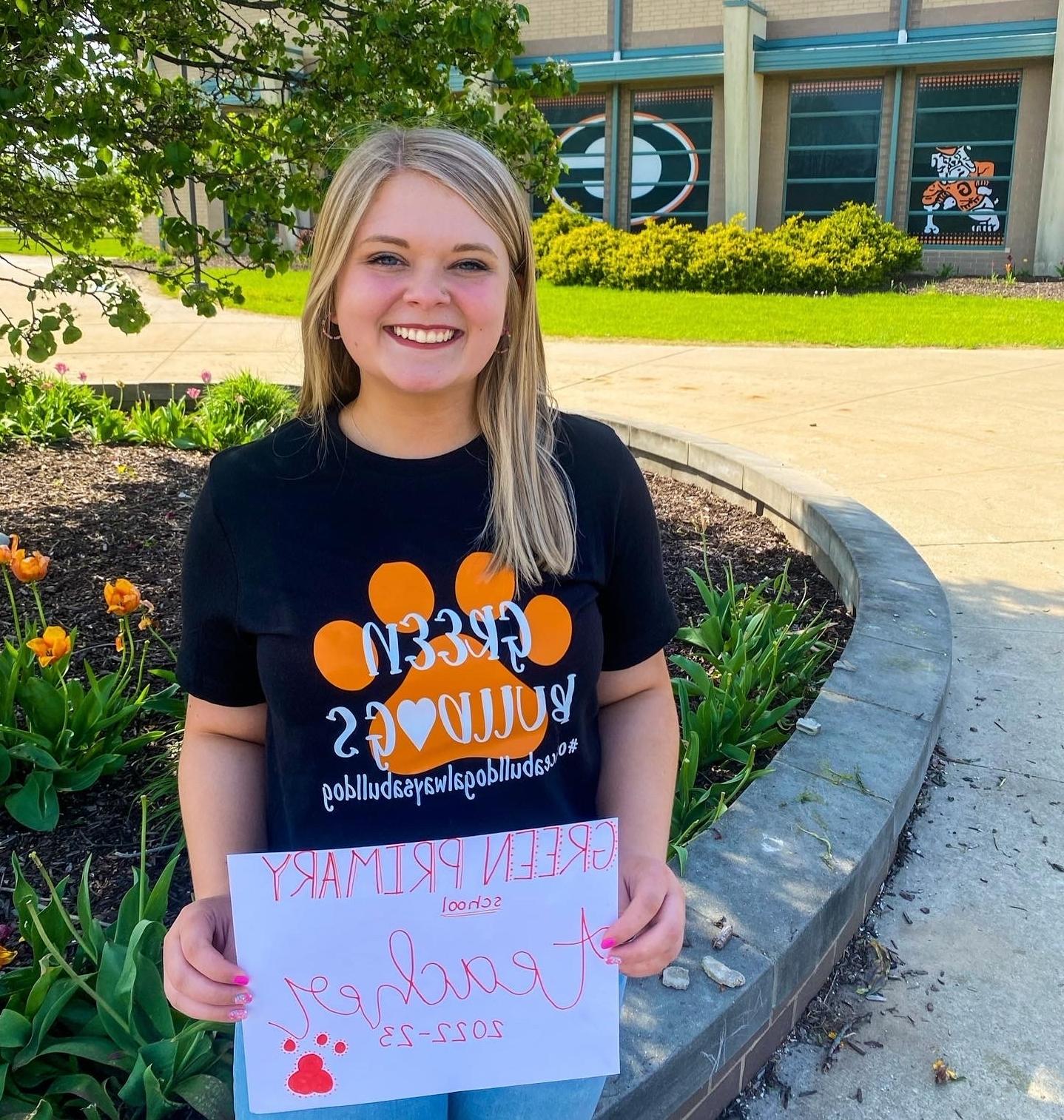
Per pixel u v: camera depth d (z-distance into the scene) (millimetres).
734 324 14219
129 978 1798
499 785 1349
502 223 1293
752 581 4840
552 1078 1379
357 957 1293
